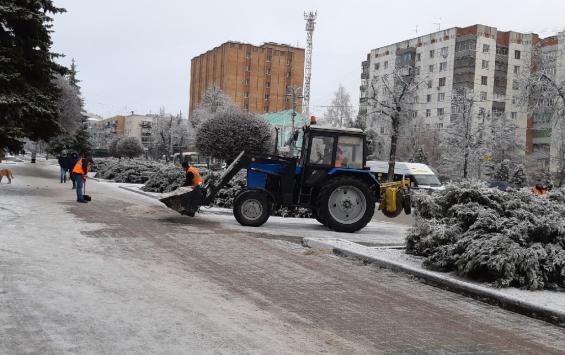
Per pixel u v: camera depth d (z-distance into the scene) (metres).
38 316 5.22
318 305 6.29
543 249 7.43
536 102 37.62
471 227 8.18
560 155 46.53
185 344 4.69
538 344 5.30
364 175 14.12
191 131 86.38
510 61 74.94
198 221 13.66
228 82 110.81
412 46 81.50
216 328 5.18
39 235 9.88
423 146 59.41
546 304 6.34
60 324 5.03
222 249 9.70
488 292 6.88
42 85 19.52
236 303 6.13
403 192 14.07
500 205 8.51
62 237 9.85
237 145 45.41
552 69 37.81
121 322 5.19
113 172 34.50
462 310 6.47
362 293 7.02
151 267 7.75
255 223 13.38
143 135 148.62
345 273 8.25
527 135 71.38
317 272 8.20
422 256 9.29
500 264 7.19
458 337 5.39
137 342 4.68
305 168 13.84
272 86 114.25
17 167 42.62
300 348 4.77
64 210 14.23
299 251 10.05
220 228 12.56
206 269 7.89
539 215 8.20
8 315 5.21
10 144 19.05
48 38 19.69
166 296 6.23
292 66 115.31
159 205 17.22
